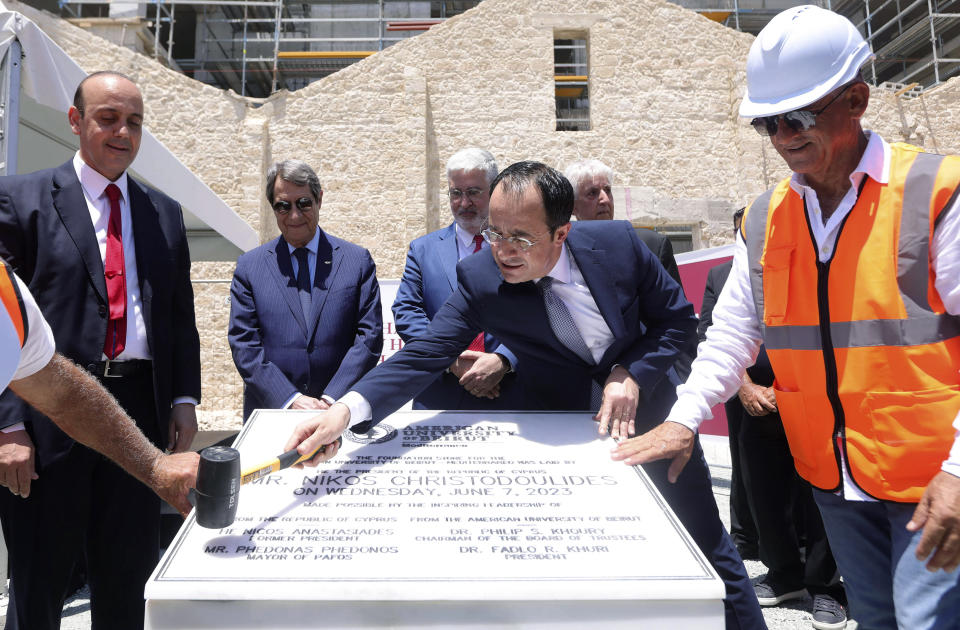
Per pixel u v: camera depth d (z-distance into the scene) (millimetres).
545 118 11625
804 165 1359
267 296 2584
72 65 3346
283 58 17016
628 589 972
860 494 1385
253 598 953
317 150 11305
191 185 4977
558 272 1727
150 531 1963
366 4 17562
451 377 2398
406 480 1330
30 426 1773
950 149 11836
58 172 2008
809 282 1427
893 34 18609
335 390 2383
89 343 1896
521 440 1547
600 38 11797
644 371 1746
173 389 2193
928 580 1262
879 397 1307
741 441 2936
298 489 1286
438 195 11461
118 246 2025
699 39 11969
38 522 1771
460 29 11711
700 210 11453
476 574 995
